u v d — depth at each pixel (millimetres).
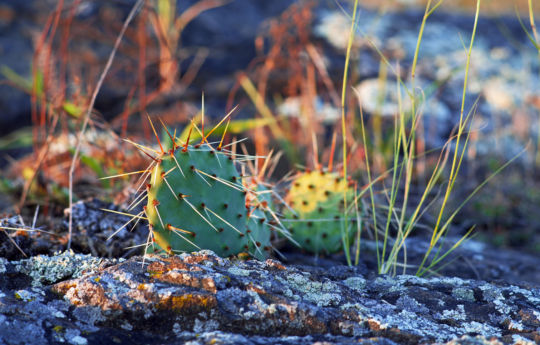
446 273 2604
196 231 1858
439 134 5344
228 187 1911
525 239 3576
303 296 1687
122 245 2264
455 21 8047
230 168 1934
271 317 1514
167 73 3863
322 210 2516
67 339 1376
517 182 4324
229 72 7082
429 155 4992
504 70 5918
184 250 1867
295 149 4457
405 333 1509
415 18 7930
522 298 1856
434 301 1804
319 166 2629
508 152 5047
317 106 4805
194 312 1502
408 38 7055
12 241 2004
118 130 3695
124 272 1623
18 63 6953
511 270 2824
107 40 5375
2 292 1544
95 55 5625
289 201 2570
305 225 2521
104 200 2555
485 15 8289
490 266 2801
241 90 6680
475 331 1608
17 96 6785
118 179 2871
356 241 2623
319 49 5094
